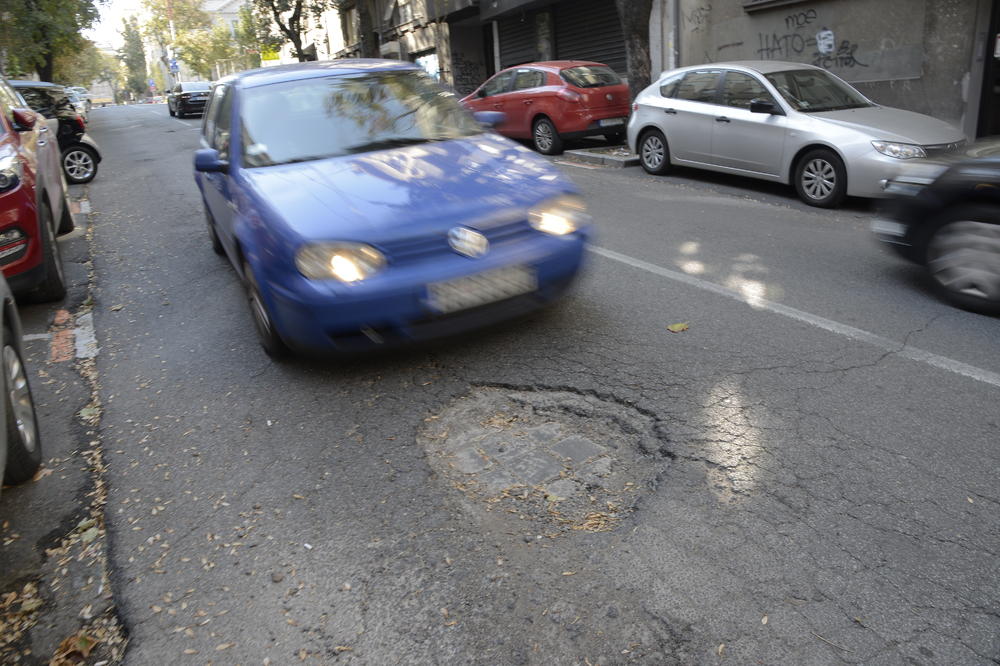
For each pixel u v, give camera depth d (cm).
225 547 292
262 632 248
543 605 251
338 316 374
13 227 548
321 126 496
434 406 388
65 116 1256
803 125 829
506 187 422
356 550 283
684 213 799
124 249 783
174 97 3116
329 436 367
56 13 2219
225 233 539
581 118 1243
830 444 332
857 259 606
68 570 287
